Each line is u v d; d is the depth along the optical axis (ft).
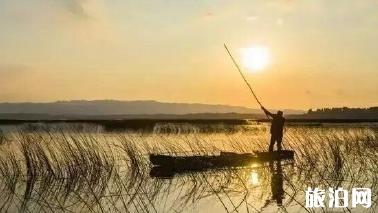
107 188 67.56
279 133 99.40
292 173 80.74
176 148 110.22
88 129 221.46
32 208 56.03
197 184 71.26
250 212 53.11
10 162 92.68
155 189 66.80
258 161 94.63
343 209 54.34
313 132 162.30
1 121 303.27
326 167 81.35
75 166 81.51
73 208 55.72
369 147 109.19
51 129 205.46
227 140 149.38
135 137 165.99
